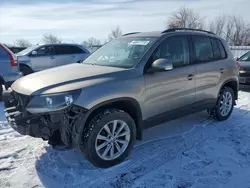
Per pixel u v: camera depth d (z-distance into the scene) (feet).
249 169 10.84
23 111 10.19
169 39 13.19
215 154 12.17
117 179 10.07
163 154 12.12
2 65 22.03
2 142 13.43
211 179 10.10
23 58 33.24
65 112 9.57
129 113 11.75
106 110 10.59
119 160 11.16
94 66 12.48
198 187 9.59
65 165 11.09
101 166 10.72
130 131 11.32
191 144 13.24
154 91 11.98
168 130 15.14
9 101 11.94
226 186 9.66
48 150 12.50
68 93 9.53
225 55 16.84
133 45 13.12
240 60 29.12
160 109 12.52
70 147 10.07
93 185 9.71
